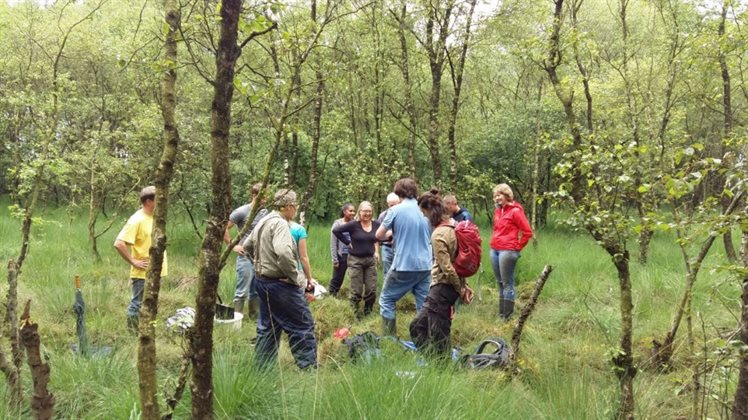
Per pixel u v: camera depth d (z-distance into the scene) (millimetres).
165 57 2592
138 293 5566
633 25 12273
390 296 6094
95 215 10172
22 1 9961
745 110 11086
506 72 17266
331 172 15320
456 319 6965
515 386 4137
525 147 15656
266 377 3799
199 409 2635
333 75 4082
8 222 12156
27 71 11398
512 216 7164
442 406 3391
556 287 8258
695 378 3295
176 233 11430
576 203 3611
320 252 10719
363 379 3586
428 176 15555
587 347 5242
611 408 3711
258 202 2648
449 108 11562
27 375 4066
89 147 10555
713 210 2840
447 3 9180
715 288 3566
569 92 6262
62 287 6816
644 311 6695
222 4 2393
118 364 4297
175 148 2547
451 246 5059
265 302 4664
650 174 3248
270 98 3082
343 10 9594
